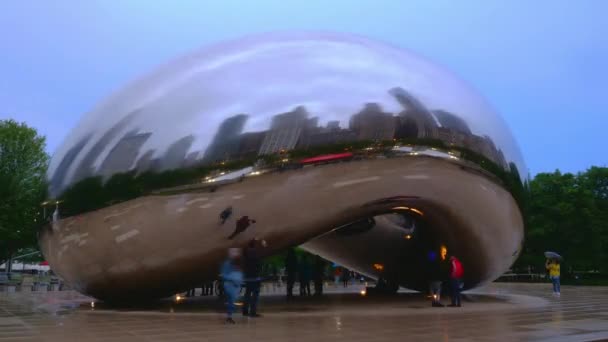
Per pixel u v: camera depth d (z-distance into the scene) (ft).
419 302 42.83
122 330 24.98
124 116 33.35
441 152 32.96
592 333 24.58
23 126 132.36
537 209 137.18
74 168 33.73
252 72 32.71
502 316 32.24
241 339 22.16
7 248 130.62
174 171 30.50
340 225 35.24
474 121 34.91
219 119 31.04
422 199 35.19
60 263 36.19
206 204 30.48
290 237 33.37
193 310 35.04
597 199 147.74
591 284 120.37
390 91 32.68
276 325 26.89
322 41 35.47
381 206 34.47
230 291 28.25
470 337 22.99
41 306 40.40
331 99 31.50
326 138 30.76
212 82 32.63
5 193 123.44
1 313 33.81
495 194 36.50
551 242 135.85
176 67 35.06
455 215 36.81
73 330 25.00
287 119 30.73
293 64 33.01
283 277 138.51
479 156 34.58
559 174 141.28
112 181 31.65
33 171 129.39
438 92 34.45
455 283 39.17
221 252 32.53
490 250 40.65
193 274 34.47
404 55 36.29
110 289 36.47
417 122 32.37
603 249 137.08
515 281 138.00
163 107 32.35
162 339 22.16
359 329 25.43
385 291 55.16
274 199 30.81
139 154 31.37
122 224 31.68
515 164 37.76
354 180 31.55
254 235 31.94
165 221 30.94
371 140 31.30
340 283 114.73
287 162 30.35
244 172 30.19
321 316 31.42
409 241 45.96
